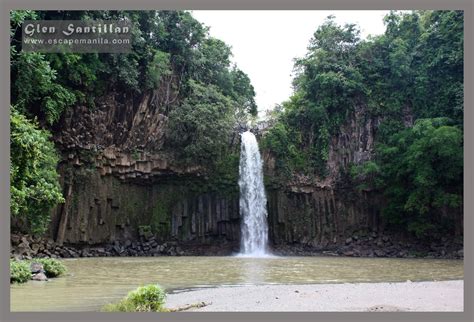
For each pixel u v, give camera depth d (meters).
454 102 43.44
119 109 41.34
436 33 44.62
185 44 45.66
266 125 48.34
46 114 34.12
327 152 46.44
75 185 38.72
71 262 31.17
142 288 12.57
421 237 43.16
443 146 39.41
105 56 39.16
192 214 44.22
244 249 44.69
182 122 42.69
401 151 44.19
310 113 46.91
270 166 46.66
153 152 42.72
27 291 16.45
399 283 18.03
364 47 47.62
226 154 45.53
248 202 45.38
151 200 43.31
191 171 43.56
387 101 46.81
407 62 45.59
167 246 42.84
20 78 31.00
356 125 46.88
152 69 41.75
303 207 46.22
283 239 45.75
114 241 40.72
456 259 37.94
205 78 48.47
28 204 26.88
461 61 42.66
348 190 46.34
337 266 28.55
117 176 41.19
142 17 43.06
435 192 41.00
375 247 44.44
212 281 19.78
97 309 12.70
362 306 12.41
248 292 15.54
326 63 47.09
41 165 29.64
